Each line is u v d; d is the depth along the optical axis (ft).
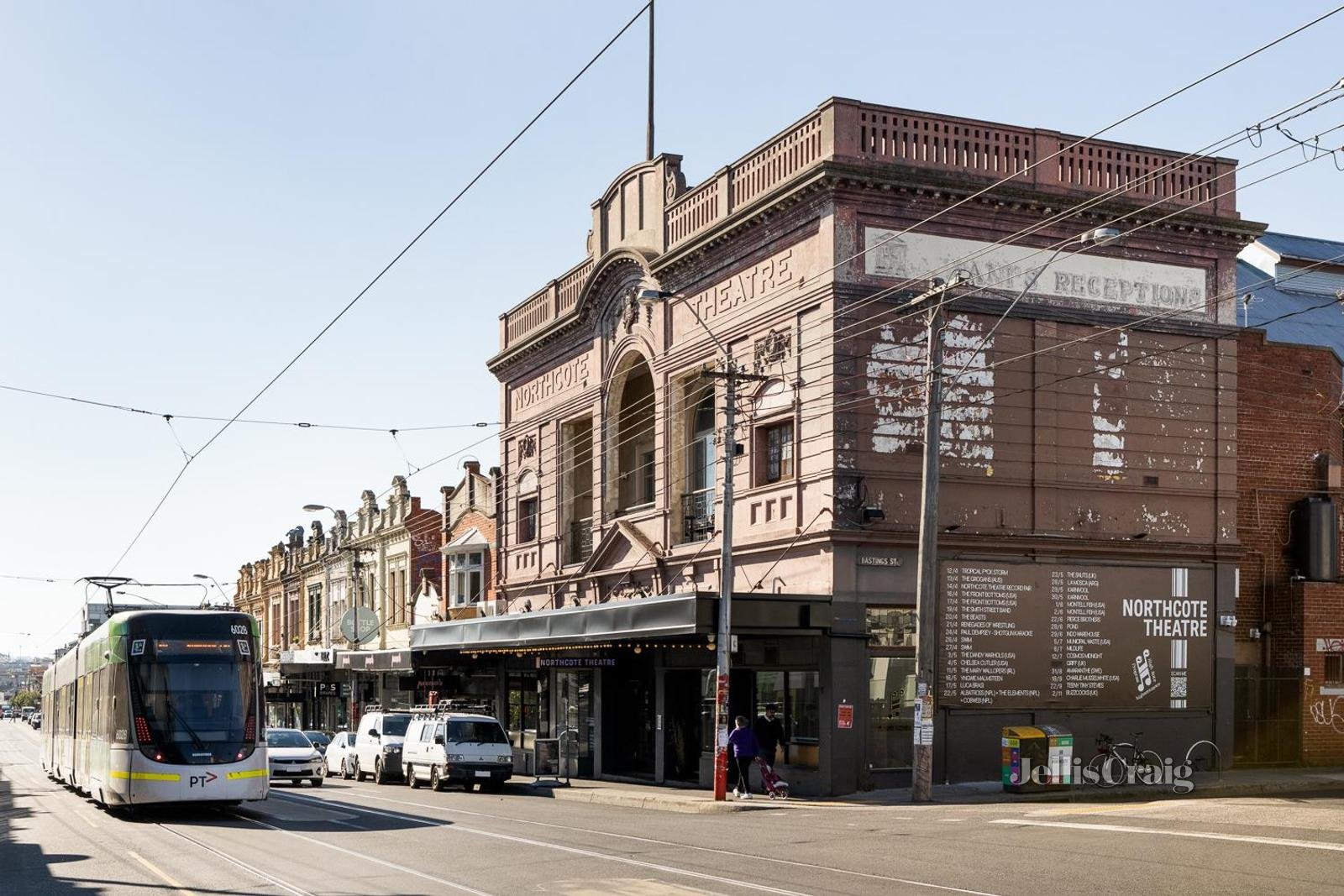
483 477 173.06
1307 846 52.60
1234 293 106.63
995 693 96.17
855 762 92.48
